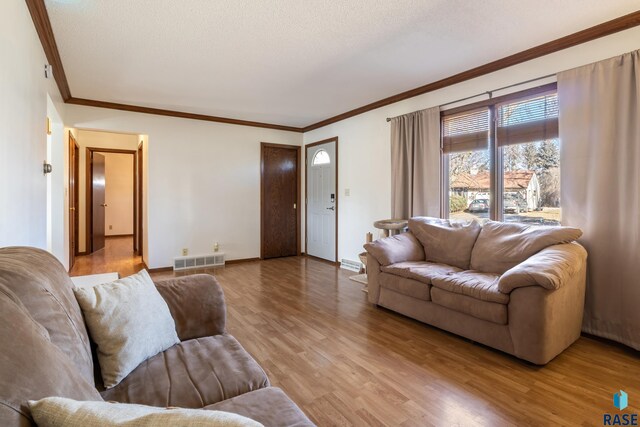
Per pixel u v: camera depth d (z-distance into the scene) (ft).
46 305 3.14
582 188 8.43
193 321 5.39
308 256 19.75
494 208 10.72
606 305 8.05
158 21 7.86
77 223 19.27
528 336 6.90
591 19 7.86
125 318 4.37
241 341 8.22
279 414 3.41
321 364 7.13
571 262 7.28
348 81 11.93
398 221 12.41
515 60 9.78
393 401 5.84
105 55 9.66
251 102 14.43
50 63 9.66
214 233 17.20
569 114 8.62
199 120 16.62
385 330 8.94
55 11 7.41
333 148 17.52
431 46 9.21
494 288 7.61
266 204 18.85
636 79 7.55
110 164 28.17
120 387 3.93
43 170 8.59
